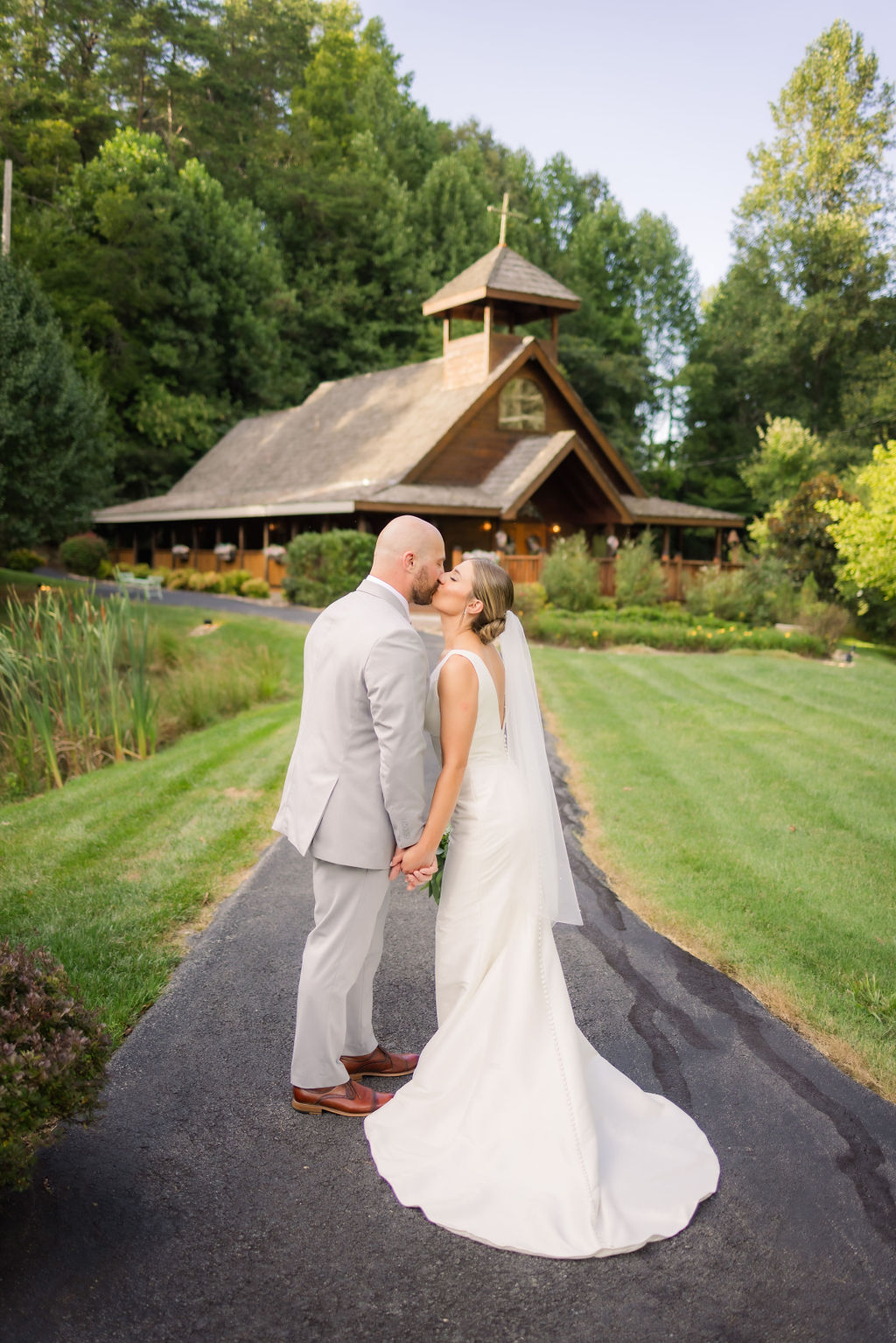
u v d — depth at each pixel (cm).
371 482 2406
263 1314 233
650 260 5391
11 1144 231
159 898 493
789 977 425
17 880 517
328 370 4738
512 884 299
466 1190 273
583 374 4747
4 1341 220
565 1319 233
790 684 1275
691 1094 336
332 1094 318
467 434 2555
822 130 4500
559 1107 281
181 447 3972
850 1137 312
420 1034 373
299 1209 272
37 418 1817
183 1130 308
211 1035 366
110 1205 271
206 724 1105
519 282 2539
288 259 4825
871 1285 247
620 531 2805
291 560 2273
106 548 3222
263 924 470
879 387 4075
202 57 5272
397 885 542
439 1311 235
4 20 4484
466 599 303
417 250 4891
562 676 1295
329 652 299
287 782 316
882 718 1052
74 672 925
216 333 4309
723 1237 264
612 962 444
